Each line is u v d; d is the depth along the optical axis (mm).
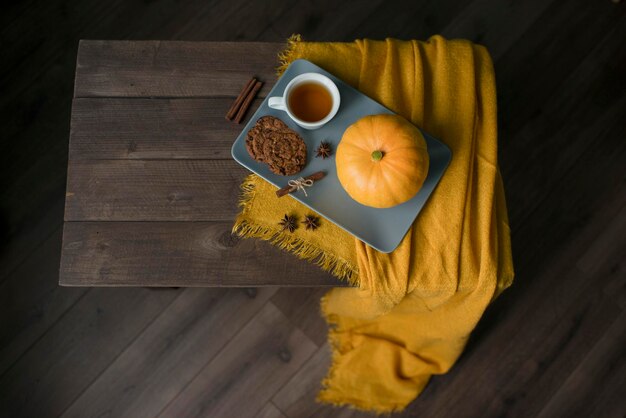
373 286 1044
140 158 1079
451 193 1053
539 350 1424
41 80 1508
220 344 1411
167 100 1099
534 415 1399
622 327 1433
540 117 1509
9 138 1482
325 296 1416
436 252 1047
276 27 1535
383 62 1108
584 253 1461
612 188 1485
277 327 1418
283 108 1050
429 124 1081
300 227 1050
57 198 1461
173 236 1057
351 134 999
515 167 1490
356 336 1393
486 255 1054
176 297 1429
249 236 1051
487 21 1540
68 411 1377
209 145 1085
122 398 1386
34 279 1427
